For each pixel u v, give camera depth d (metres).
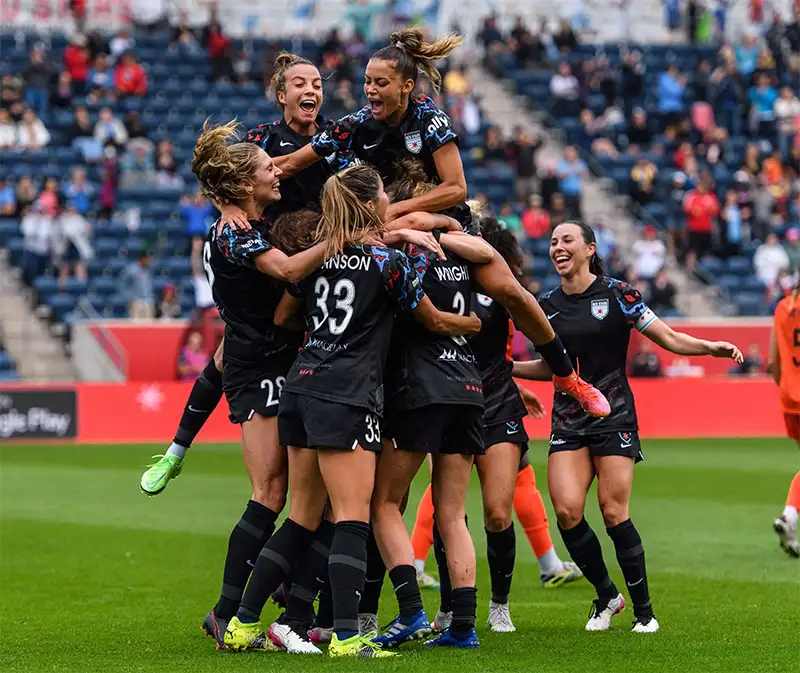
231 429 73.44
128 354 75.06
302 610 22.44
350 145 23.80
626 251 92.75
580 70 104.31
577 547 24.72
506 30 114.25
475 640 22.30
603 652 21.55
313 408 21.05
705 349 24.80
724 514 43.47
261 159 22.36
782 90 106.69
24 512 44.28
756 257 91.00
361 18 110.00
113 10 105.19
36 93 92.25
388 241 21.84
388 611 27.53
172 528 40.53
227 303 22.70
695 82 105.31
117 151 89.44
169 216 87.38
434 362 22.16
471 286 23.03
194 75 100.50
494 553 24.72
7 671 20.22
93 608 27.38
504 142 95.00
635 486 51.38
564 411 25.09
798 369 35.59
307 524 21.92
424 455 22.56
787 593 28.69
